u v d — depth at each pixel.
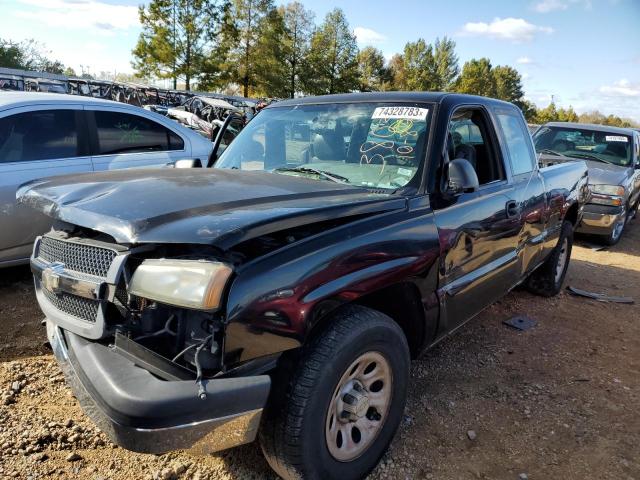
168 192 2.41
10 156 4.69
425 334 2.91
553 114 98.31
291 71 61.62
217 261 1.99
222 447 1.97
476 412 3.27
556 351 4.25
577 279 6.52
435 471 2.71
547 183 4.59
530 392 3.54
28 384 3.27
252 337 2.00
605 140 9.39
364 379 2.49
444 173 3.00
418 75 80.00
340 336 2.24
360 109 3.45
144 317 2.14
